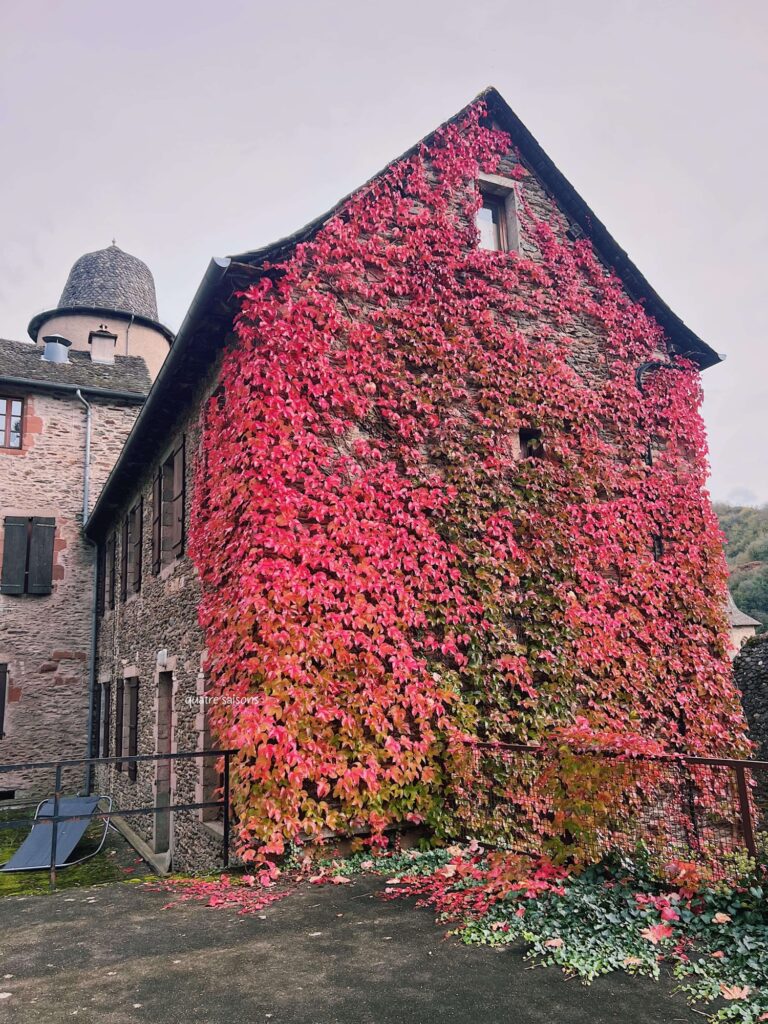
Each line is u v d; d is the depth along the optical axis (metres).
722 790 5.77
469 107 9.24
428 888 5.24
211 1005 3.41
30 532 16.20
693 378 9.99
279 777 5.98
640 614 8.55
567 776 5.32
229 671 6.53
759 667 13.18
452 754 6.77
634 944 3.92
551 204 9.70
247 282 7.05
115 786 13.28
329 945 4.18
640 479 9.16
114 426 17.39
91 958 4.09
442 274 8.43
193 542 8.20
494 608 7.56
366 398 7.47
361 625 6.70
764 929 3.85
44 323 24.19
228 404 7.35
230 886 5.53
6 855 10.57
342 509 6.94
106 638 15.10
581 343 9.30
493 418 8.25
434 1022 3.18
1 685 15.40
